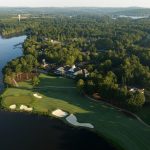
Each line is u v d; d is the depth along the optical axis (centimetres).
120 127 11800
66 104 13925
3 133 11275
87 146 10456
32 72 19150
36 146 10425
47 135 11188
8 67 18850
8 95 14838
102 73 17462
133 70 17462
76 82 16662
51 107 13550
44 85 16675
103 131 11450
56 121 12331
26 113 12988
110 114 12962
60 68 19812
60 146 10438
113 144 10562
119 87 15988
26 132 11375
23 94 15012
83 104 13975
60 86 16550
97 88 15062
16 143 10612
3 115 12769
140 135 11194
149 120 12375
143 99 13175
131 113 13025
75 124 12038
